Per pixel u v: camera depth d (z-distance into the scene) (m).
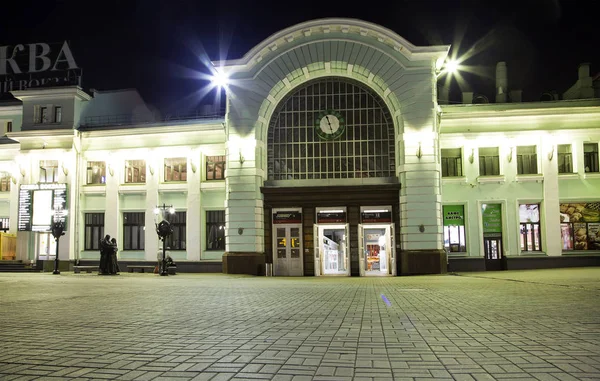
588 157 34.78
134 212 38.16
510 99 40.62
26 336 7.65
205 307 11.81
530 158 34.94
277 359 5.93
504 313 10.18
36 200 38.53
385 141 34.28
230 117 34.62
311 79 34.88
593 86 39.38
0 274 32.69
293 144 35.00
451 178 34.72
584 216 34.16
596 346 6.58
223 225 36.94
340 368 5.46
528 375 5.08
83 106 40.50
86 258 38.28
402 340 7.18
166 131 37.44
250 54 34.31
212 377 5.11
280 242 34.19
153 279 26.08
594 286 17.02
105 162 38.91
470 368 5.41
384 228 33.59
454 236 34.69
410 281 23.55
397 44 32.94
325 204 33.78
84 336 7.63
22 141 39.16
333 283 22.47
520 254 34.00
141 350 6.51
